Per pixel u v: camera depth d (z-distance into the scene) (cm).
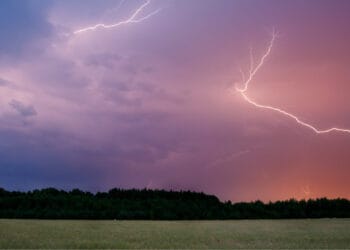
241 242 2741
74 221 4562
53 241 2556
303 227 4019
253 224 4450
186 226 4038
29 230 3198
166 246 2486
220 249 2408
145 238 2848
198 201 6750
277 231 3578
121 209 6156
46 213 5791
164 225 4131
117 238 2809
